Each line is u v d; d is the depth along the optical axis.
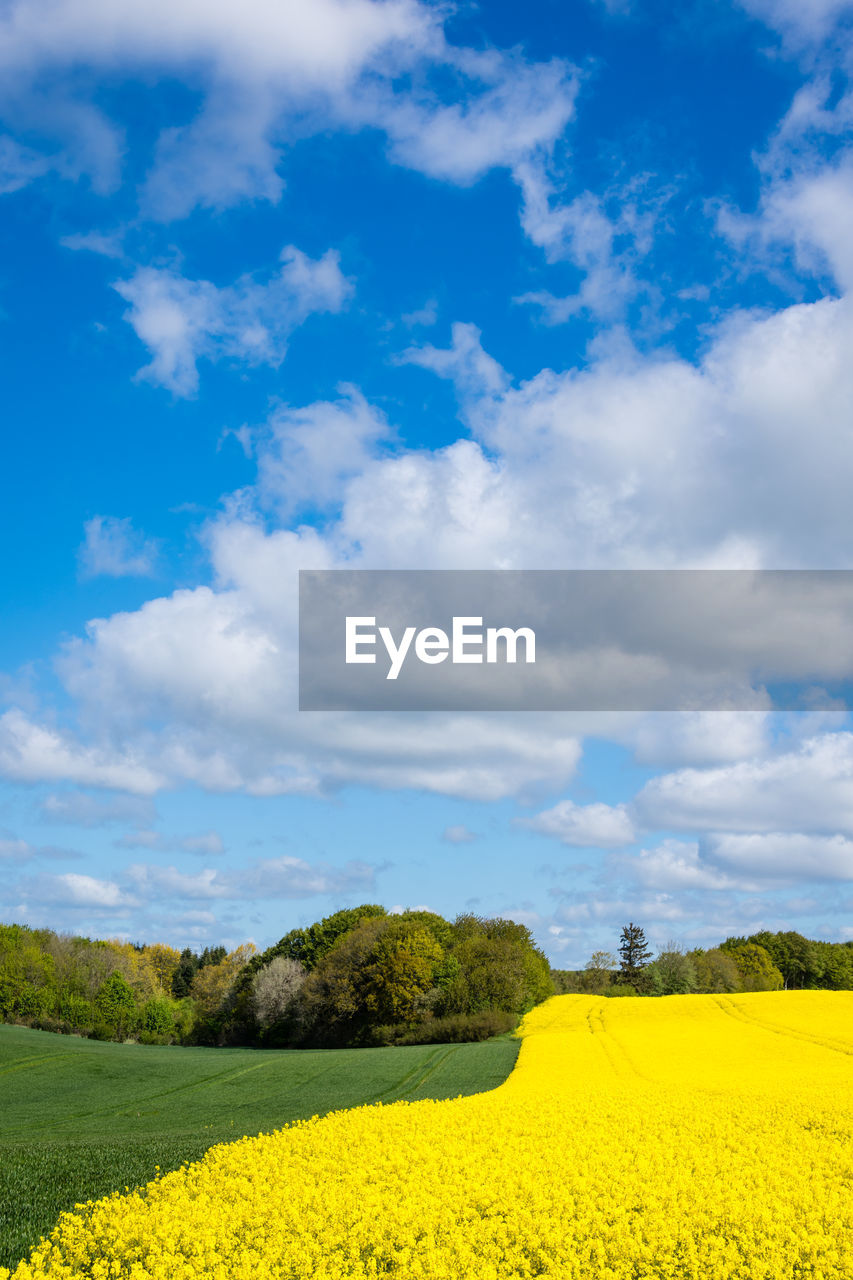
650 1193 14.59
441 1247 12.21
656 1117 22.23
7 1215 13.95
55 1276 10.93
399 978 65.94
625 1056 41.47
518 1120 21.81
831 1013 60.62
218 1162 17.22
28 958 78.31
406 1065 42.47
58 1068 44.06
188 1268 10.90
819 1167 16.84
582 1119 21.98
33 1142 22.70
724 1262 11.70
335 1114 23.31
